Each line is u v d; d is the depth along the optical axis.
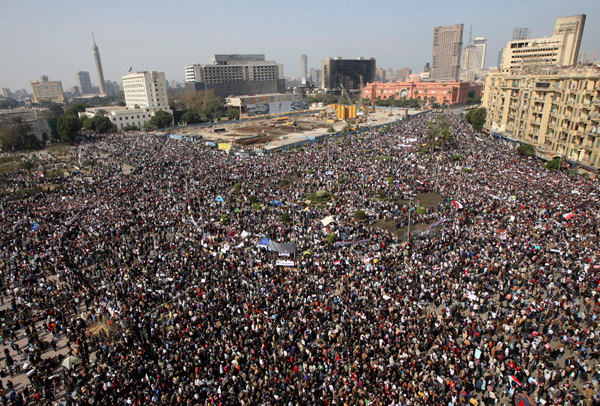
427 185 65.69
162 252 45.06
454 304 32.56
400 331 28.95
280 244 42.59
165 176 75.75
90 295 36.03
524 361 26.73
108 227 50.59
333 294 35.47
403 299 33.34
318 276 38.25
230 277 37.94
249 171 79.12
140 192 66.06
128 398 23.91
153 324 31.36
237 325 30.70
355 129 137.75
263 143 123.88
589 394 23.50
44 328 33.06
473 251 41.19
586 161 73.69
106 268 40.97
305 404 23.28
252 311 32.34
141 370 26.34
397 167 77.69
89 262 42.53
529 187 60.19
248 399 23.53
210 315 31.81
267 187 69.06
